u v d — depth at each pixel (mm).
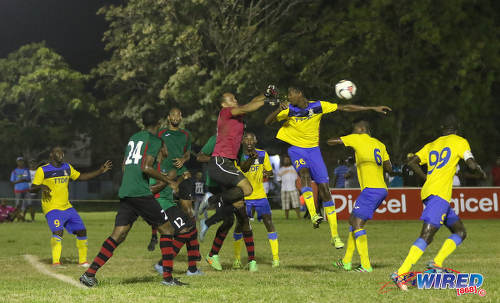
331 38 53219
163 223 11539
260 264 15898
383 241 21922
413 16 52219
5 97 59969
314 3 55250
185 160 15383
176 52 52875
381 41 53031
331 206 15008
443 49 53781
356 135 14164
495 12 57188
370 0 53688
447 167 11562
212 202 14438
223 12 52156
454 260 15516
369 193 13867
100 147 65375
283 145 58281
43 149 63844
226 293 10164
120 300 9445
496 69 55469
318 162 15008
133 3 54656
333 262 15945
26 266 15789
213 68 56625
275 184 57125
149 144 11352
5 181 67812
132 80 58344
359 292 10219
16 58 62438
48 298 9641
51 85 58812
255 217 38312
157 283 11836
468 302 9242
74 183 71062
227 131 13383
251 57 52312
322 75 53938
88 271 11305
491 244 20125
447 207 11453
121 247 20594
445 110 54812
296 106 14781
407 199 32656
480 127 55500
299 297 9688
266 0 53844
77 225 16094
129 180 11367
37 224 34969
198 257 13625
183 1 51562
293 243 21578
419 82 54875
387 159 14109
